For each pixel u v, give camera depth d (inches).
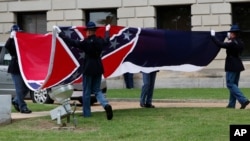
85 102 496.7
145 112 526.6
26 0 1120.2
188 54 580.1
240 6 1032.8
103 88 692.1
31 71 508.1
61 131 419.8
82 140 376.2
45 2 1109.1
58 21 1102.4
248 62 1007.6
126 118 482.9
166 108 569.3
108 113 473.7
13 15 1130.0
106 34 508.7
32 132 416.8
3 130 430.3
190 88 997.8
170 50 570.3
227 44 550.0
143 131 409.1
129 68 563.8
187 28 1059.3
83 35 513.3
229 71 558.6
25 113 553.6
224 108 557.6
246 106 597.3
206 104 686.5
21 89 551.2
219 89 948.6
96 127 435.8
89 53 481.1
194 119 471.2
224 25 1018.1
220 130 409.1
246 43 1027.9
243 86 999.0
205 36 576.1
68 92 435.5
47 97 692.1
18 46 512.4
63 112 438.6
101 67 491.8
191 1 1032.8
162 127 427.2
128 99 789.9
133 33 551.5
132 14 1062.4
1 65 748.6
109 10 1098.7
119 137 385.7
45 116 511.2
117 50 546.3
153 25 1053.2
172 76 1033.5
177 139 373.1
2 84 742.5
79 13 1091.3
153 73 583.2
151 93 586.6
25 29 1138.0
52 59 490.3
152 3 1051.9
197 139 372.8
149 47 562.6
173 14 1067.9
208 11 1024.9
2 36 1130.7
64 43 490.6
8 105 469.1
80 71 516.4
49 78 496.1
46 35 510.3
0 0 1133.1
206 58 586.6
